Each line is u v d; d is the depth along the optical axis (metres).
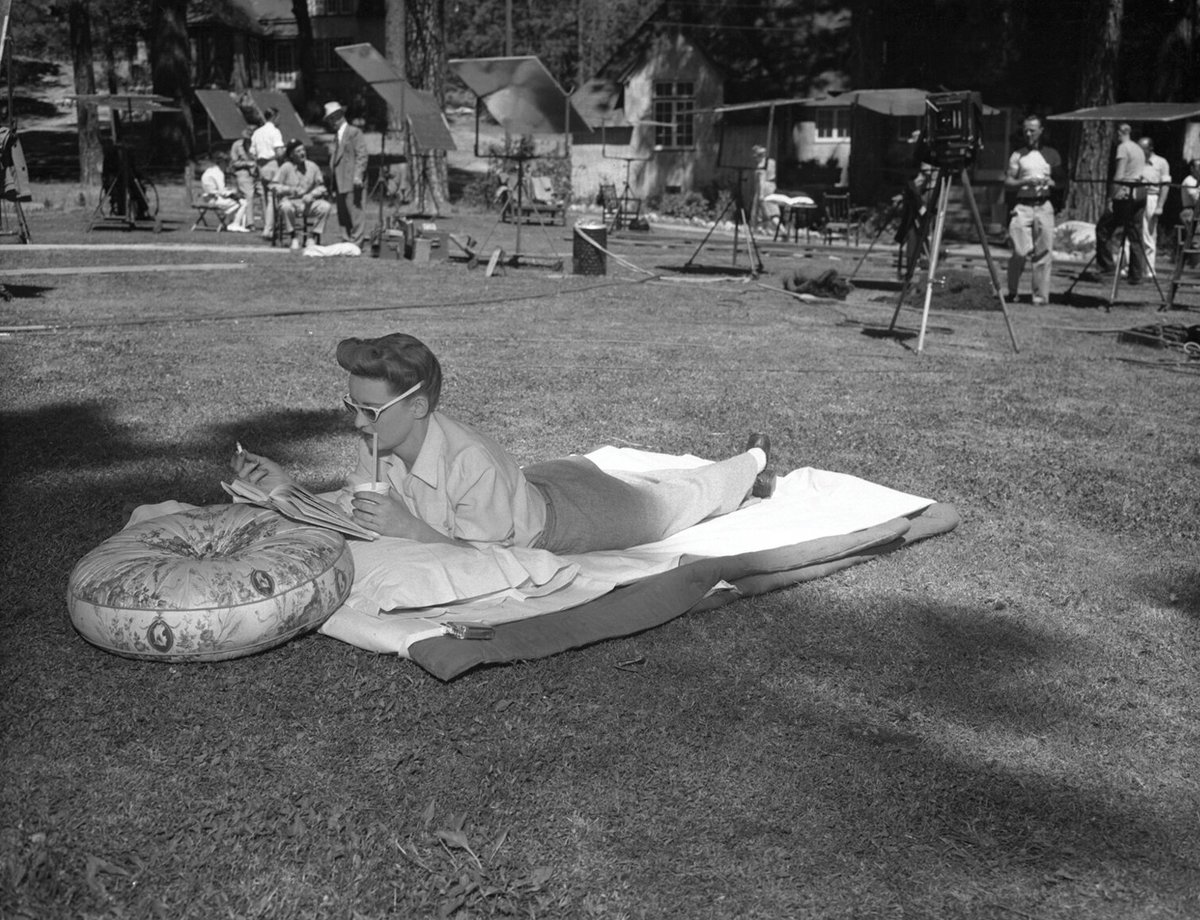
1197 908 2.73
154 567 3.57
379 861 2.71
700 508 4.98
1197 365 10.63
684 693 3.64
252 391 7.73
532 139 32.00
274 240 19.16
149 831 2.81
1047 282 15.06
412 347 3.97
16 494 5.23
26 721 3.29
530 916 2.55
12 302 11.80
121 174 21.19
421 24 29.56
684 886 2.71
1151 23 29.91
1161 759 3.41
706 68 36.56
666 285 15.65
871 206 31.31
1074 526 5.61
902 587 4.69
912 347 11.13
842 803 3.08
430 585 3.87
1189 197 17.86
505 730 3.35
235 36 49.97
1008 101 31.95
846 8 37.03
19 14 52.19
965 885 2.76
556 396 8.01
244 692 3.49
